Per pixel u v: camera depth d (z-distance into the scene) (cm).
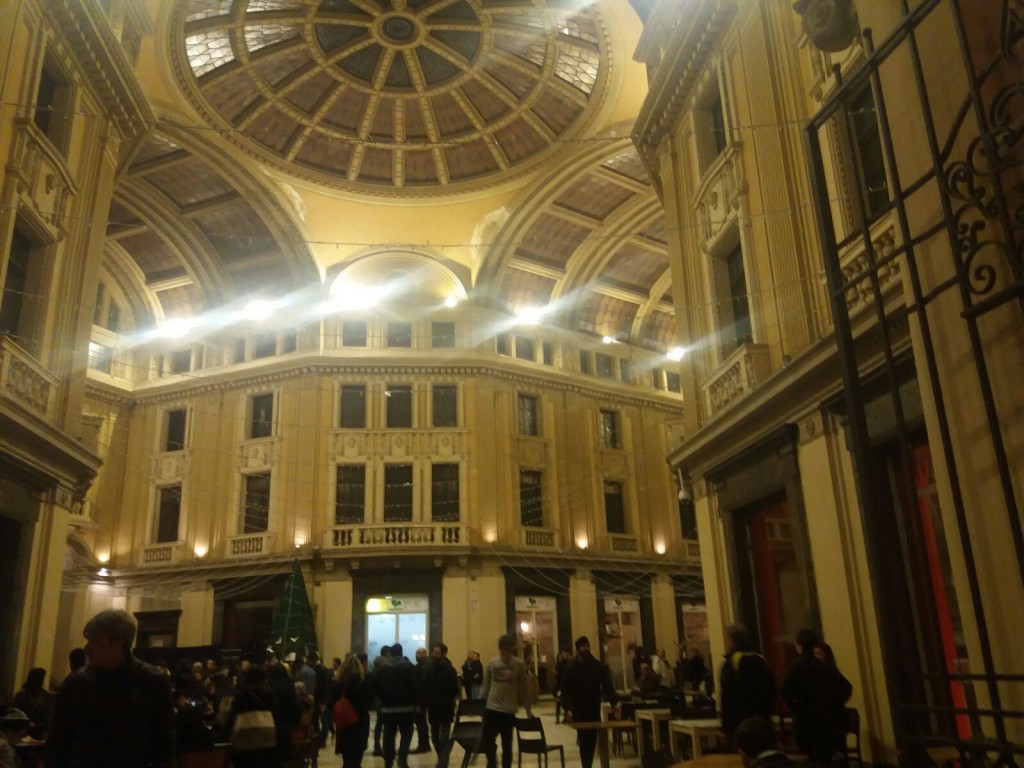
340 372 2792
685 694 1442
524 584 2692
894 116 445
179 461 2828
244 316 2922
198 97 2369
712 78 1449
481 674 2052
